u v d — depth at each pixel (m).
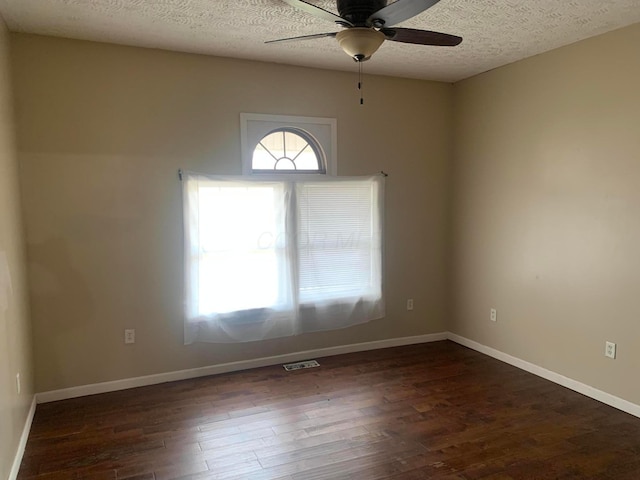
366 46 2.13
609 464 2.43
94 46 3.21
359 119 4.11
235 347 3.79
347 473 2.35
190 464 2.44
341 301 4.10
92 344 3.34
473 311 4.36
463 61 3.76
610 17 2.81
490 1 2.56
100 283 3.33
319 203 3.94
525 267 3.78
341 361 4.02
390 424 2.87
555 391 3.37
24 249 3.02
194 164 3.54
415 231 4.45
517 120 3.79
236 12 2.68
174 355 3.59
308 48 3.36
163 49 3.38
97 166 3.27
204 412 3.05
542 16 2.79
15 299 2.63
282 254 3.81
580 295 3.33
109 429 2.82
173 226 3.51
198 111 3.52
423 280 4.54
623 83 2.98
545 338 3.62
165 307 3.53
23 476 2.34
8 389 2.31
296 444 2.64
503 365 3.92
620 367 3.07
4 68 2.72
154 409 3.10
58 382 3.26
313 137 3.95
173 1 2.53
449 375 3.70
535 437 2.71
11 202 2.68
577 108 3.29
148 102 3.38
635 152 2.93
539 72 3.57
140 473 2.36
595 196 3.19
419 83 4.34
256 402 3.20
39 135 3.11
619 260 3.05
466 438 2.70
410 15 1.97
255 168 3.81
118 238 3.36
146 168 3.40
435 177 4.50
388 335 4.42
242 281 3.70
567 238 3.41
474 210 4.29
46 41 3.09
